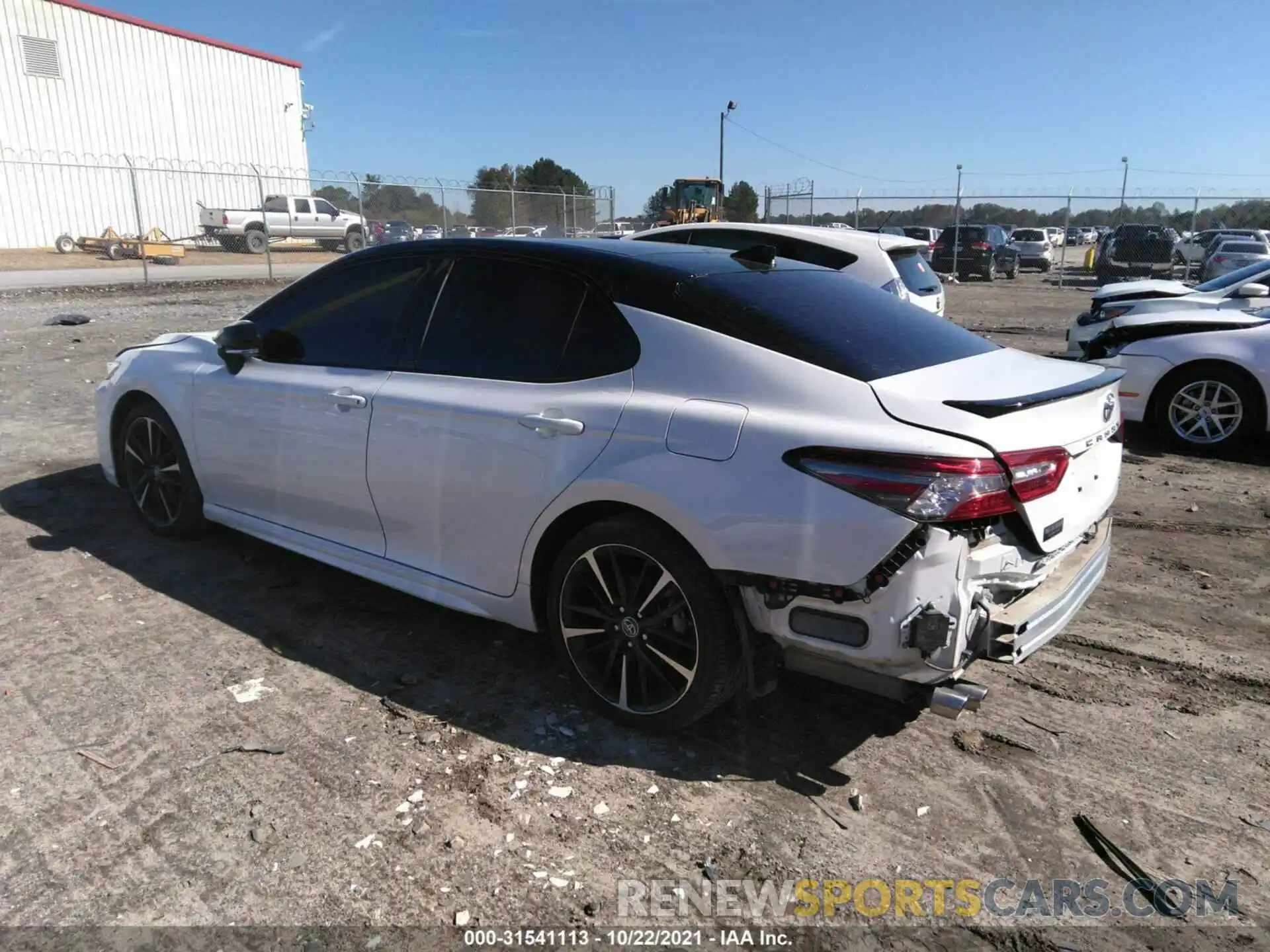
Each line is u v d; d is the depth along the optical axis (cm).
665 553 277
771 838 256
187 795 263
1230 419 698
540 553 311
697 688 281
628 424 283
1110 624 402
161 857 238
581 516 302
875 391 260
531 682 335
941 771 289
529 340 322
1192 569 468
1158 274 2389
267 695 319
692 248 359
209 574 423
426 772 279
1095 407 291
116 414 472
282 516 399
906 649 244
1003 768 292
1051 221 3803
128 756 281
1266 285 831
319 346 384
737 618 273
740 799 272
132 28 3294
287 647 355
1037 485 255
